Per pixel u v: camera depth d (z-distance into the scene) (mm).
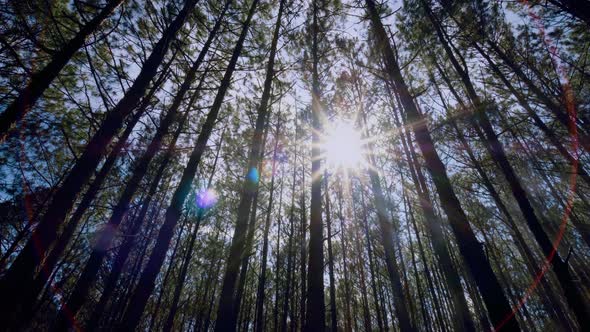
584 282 8430
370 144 9570
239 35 7059
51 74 2805
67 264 8219
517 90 8961
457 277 6070
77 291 4906
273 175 10484
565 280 4191
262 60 7914
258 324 8922
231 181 10969
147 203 7180
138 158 5949
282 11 7484
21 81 4516
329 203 11602
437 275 13391
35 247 2572
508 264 14953
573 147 8359
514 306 12102
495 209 11820
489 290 2863
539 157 9664
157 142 5527
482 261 3072
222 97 5672
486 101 7434
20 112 2721
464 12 8617
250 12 7180
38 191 4492
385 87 9094
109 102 2762
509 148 9859
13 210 5168
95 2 3559
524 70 8938
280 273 13555
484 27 8648
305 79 8227
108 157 3859
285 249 13617
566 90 8078
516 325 2594
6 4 3070
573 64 8477
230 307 3654
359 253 12477
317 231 4848
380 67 7824
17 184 5504
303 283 8555
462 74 7172
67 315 4734
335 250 13977
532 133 9648
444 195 3615
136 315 3844
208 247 12836
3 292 2330
